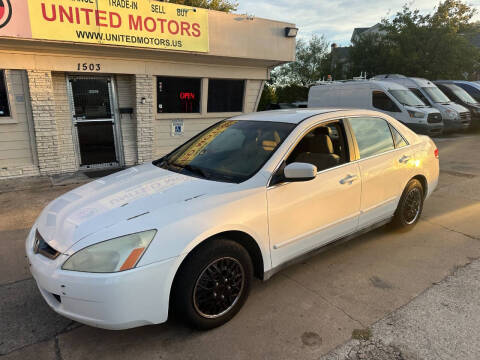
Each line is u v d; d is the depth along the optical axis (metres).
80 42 6.73
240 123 3.89
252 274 2.92
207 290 2.65
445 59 22.00
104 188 3.19
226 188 2.88
